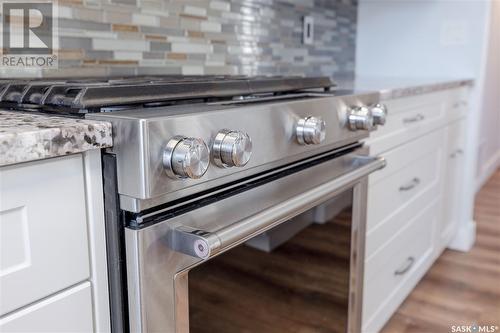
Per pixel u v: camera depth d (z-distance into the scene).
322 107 0.95
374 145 1.34
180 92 0.80
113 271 0.65
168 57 1.40
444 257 2.33
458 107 2.15
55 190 0.57
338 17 2.31
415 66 2.38
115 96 0.69
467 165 2.34
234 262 0.84
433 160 1.92
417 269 1.92
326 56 2.24
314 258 1.09
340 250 1.18
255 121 0.76
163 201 0.65
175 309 0.70
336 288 1.19
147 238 0.64
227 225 0.72
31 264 0.55
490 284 2.04
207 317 0.78
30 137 0.52
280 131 0.83
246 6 1.69
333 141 1.01
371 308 1.50
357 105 1.10
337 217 1.15
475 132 2.30
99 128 0.59
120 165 0.61
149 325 0.66
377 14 2.44
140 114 0.64
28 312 0.56
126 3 1.26
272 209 0.79
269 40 1.83
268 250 0.93
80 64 1.16
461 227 2.41
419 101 1.65
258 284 0.92
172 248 0.68
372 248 1.44
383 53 2.46
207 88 0.86
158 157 0.60
